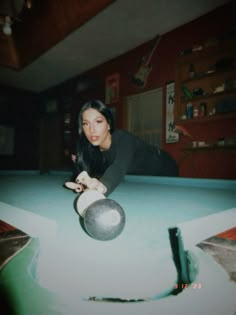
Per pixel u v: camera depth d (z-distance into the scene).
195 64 5.33
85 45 6.47
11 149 9.55
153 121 6.47
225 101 4.62
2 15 4.20
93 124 1.77
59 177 3.62
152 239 0.83
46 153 10.10
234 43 4.46
